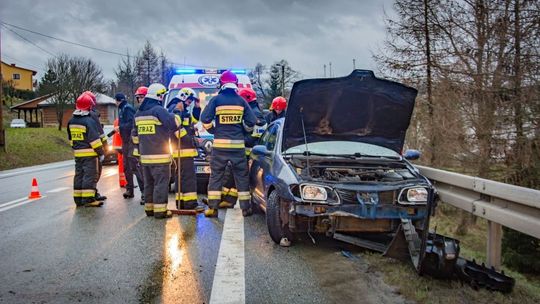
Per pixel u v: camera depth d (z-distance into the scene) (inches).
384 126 247.4
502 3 385.1
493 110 375.2
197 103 337.1
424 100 471.2
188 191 299.0
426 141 461.1
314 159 228.1
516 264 245.1
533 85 360.2
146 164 272.8
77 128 313.4
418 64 490.3
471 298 149.0
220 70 417.4
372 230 199.0
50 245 216.4
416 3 484.7
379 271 177.3
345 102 234.4
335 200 193.6
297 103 231.1
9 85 2331.4
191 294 153.9
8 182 493.4
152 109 270.7
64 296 152.8
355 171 221.1
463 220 342.0
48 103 1649.9
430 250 165.5
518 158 354.3
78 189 317.4
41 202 342.6
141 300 149.1
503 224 165.0
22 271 178.4
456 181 204.8
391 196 198.4
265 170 244.8
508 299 149.5
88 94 323.0
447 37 452.8
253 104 351.3
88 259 193.6
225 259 193.2
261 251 205.9
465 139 397.1
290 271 177.8
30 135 1102.4
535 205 146.0
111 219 275.6
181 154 296.0
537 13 367.9
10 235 236.1
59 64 1413.6
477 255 214.7
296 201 193.8
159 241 222.7
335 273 175.3
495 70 383.6
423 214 197.0
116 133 416.2
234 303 146.3
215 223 263.4
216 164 276.5
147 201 282.8
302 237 228.8
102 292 156.3
